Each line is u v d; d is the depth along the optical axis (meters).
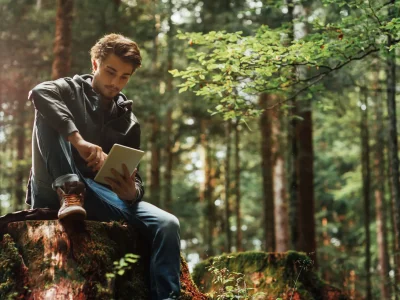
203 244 21.05
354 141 21.19
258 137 18.56
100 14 14.27
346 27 6.74
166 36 15.59
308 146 12.63
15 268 4.06
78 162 4.45
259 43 6.23
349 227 26.14
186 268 5.11
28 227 4.12
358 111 18.00
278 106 7.88
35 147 4.29
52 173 4.18
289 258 6.86
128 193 4.29
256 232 25.34
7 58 14.80
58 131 4.14
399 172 10.26
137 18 15.31
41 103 4.14
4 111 15.58
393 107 10.26
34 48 15.17
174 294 4.25
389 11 6.74
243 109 7.04
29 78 15.30
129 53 4.37
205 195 21.58
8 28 14.94
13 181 15.57
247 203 26.62
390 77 10.26
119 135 4.57
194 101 15.27
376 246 22.70
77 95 4.43
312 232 12.25
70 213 4.02
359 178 22.92
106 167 4.11
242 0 13.51
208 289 6.85
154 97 14.95
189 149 19.53
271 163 16.23
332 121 20.16
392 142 10.24
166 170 18.98
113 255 4.23
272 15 11.99
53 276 3.98
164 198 18.56
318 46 6.18
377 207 20.09
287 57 6.19
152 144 17.61
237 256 7.01
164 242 4.32
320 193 26.02
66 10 9.97
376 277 16.12
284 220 17.94
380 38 6.51
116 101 4.66
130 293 4.32
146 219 4.38
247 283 6.78
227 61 6.20
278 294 6.64
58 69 9.80
